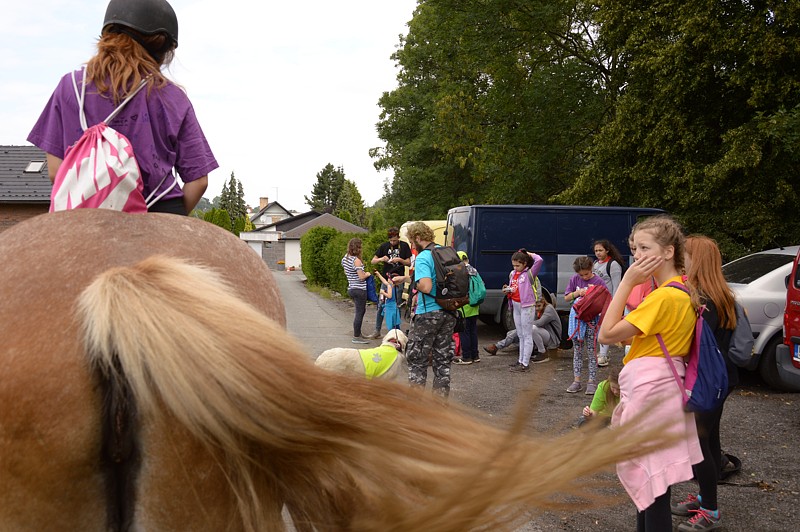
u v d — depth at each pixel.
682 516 4.57
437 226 17.73
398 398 1.49
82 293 1.27
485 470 1.33
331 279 28.30
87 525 1.20
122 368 1.19
